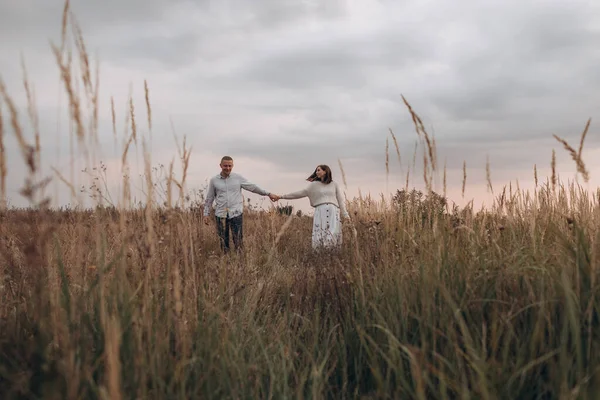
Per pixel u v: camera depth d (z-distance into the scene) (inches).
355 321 113.8
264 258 227.9
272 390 93.7
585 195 162.1
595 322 92.0
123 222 96.0
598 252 101.5
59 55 80.2
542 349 88.0
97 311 97.1
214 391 87.0
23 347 88.2
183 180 102.5
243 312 127.3
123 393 75.3
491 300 97.3
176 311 93.5
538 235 137.6
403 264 134.6
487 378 82.1
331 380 105.6
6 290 113.3
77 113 83.0
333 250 195.6
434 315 98.8
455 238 133.1
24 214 82.0
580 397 72.9
